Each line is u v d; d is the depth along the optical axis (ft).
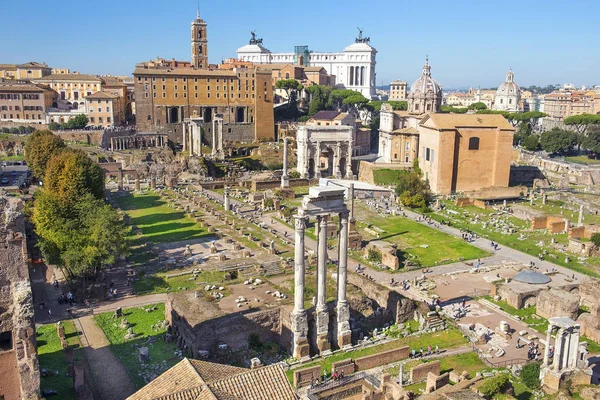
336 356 194.80
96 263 248.11
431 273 299.58
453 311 242.58
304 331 192.54
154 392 127.24
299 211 184.03
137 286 261.03
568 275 294.66
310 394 164.45
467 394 154.10
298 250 187.11
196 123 608.60
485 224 401.70
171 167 577.43
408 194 462.19
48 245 244.01
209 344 189.88
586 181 568.41
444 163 499.10
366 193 495.82
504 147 510.17
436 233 379.55
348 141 590.14
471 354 201.67
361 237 346.74
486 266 311.27
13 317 142.10
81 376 165.17
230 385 126.62
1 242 138.41
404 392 160.76
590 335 220.43
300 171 585.63
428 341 211.20
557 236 373.81
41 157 429.38
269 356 195.93
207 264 288.51
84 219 255.70
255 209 442.09
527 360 197.98
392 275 296.51
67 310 232.32
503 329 219.41
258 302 218.59
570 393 173.78
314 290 228.02
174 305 209.67
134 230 362.12
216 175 587.27
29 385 141.38
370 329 220.02
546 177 583.17
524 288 256.73
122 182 518.37
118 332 212.64
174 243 336.08
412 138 601.62
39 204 253.44
